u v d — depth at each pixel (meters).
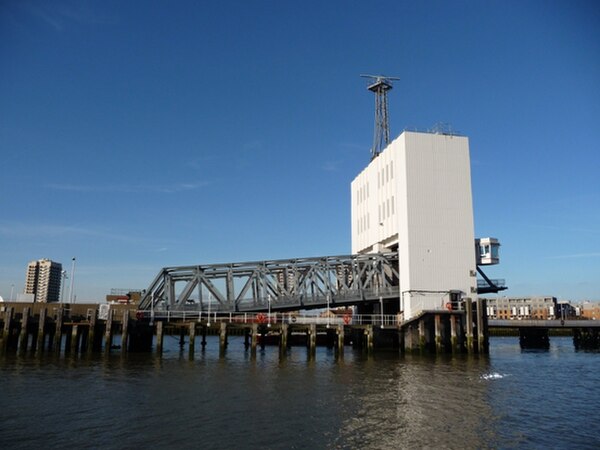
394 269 66.94
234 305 61.91
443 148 65.00
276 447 21.19
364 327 57.25
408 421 25.61
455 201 64.00
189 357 52.41
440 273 61.84
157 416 26.16
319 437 22.64
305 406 28.78
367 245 76.94
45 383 35.41
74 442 21.77
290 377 39.47
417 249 61.81
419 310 60.31
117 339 81.81
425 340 57.59
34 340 57.00
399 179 65.12
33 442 21.75
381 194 71.81
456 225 63.44
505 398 31.97
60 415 26.28
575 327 79.81
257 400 30.34
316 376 40.12
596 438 23.14
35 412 26.91
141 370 42.31
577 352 70.44
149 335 61.25
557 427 25.00
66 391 32.62
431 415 26.97
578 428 24.88
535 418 26.77
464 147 65.62
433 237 62.53
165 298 63.31
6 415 26.23
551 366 50.34
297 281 63.62
